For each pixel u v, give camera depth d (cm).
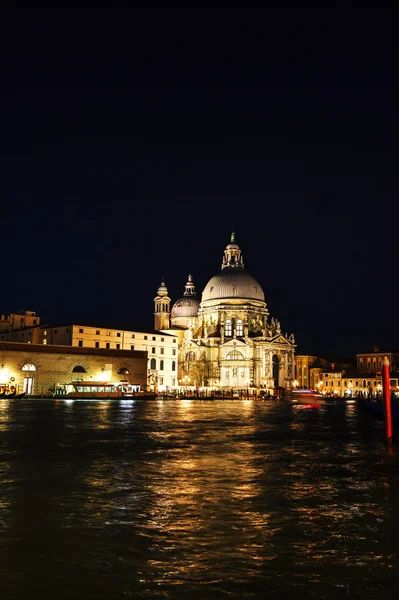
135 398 14550
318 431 5850
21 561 1644
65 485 2684
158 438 4828
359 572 1573
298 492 2577
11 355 13850
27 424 6088
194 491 2578
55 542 1814
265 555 1706
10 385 13738
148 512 2189
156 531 1941
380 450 4200
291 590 1455
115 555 1700
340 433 5625
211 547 1778
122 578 1524
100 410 9225
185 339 19812
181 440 4697
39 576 1534
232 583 1496
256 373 19012
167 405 11825
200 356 19362
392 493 2561
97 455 3712
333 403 15538
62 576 1535
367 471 3177
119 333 17388
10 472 3023
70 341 16225
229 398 16550
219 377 19100
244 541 1838
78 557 1680
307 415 8975
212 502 2362
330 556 1700
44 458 3553
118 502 2350
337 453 3991
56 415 7700
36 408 9506
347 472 3134
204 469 3181
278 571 1579
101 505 2295
